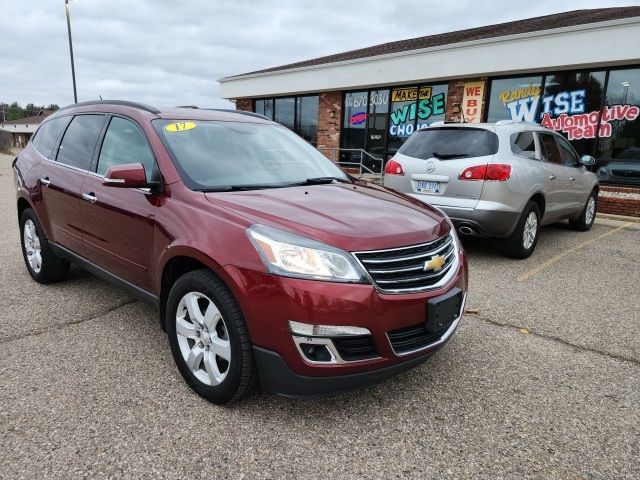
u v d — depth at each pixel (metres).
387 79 12.97
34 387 2.84
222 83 18.17
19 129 67.31
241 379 2.50
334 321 2.30
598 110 10.16
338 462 2.28
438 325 2.59
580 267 5.72
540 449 2.41
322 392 2.41
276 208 2.69
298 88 15.46
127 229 3.23
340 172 3.97
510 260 6.01
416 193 5.96
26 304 4.14
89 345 3.39
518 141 5.82
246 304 2.39
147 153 3.25
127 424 2.51
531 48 10.21
